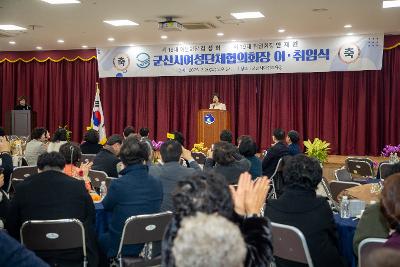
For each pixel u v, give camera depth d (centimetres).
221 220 99
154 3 742
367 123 1056
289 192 259
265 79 1116
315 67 1032
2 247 135
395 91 1024
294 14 812
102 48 1165
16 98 1270
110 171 499
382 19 850
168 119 1188
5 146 502
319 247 247
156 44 1129
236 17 841
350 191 387
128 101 1213
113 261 327
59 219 281
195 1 728
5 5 754
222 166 404
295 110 1102
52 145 629
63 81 1252
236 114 1148
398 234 192
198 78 1165
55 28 945
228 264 92
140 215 289
